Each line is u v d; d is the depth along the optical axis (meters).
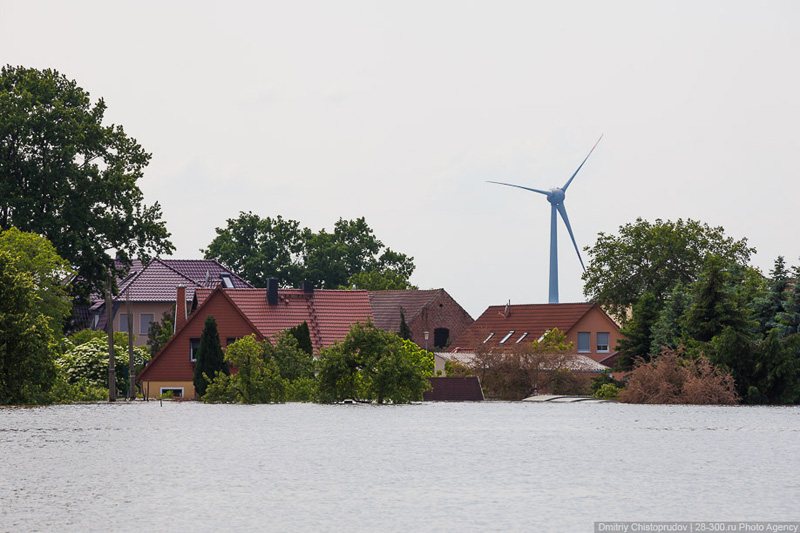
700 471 118.56
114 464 122.19
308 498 100.44
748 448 141.88
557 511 94.56
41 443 144.50
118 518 90.50
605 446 144.50
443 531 86.25
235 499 99.69
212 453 133.75
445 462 126.06
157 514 92.31
